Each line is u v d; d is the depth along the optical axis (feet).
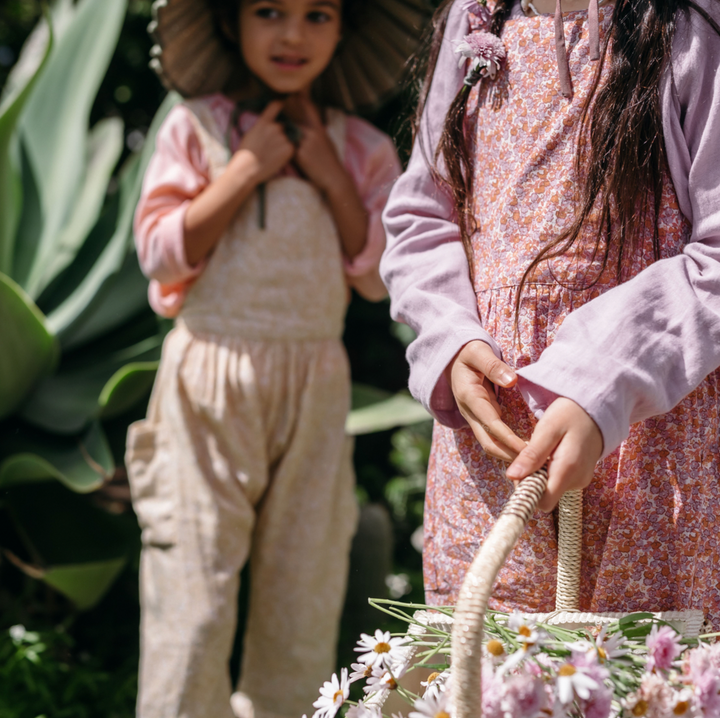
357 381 12.40
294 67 6.37
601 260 3.22
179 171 6.46
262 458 6.21
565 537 3.00
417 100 4.09
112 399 7.80
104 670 8.27
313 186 6.48
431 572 3.60
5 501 8.00
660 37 3.13
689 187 3.16
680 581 3.11
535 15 3.48
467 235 3.61
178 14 6.51
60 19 10.55
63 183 9.63
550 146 3.29
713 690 2.56
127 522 8.36
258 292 6.22
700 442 3.19
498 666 2.69
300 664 6.28
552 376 2.88
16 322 7.44
